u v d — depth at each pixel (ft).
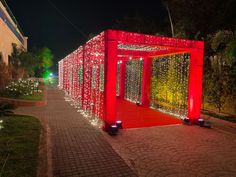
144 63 42.32
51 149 18.45
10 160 14.92
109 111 24.17
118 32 24.00
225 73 33.58
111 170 15.26
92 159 16.85
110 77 24.06
